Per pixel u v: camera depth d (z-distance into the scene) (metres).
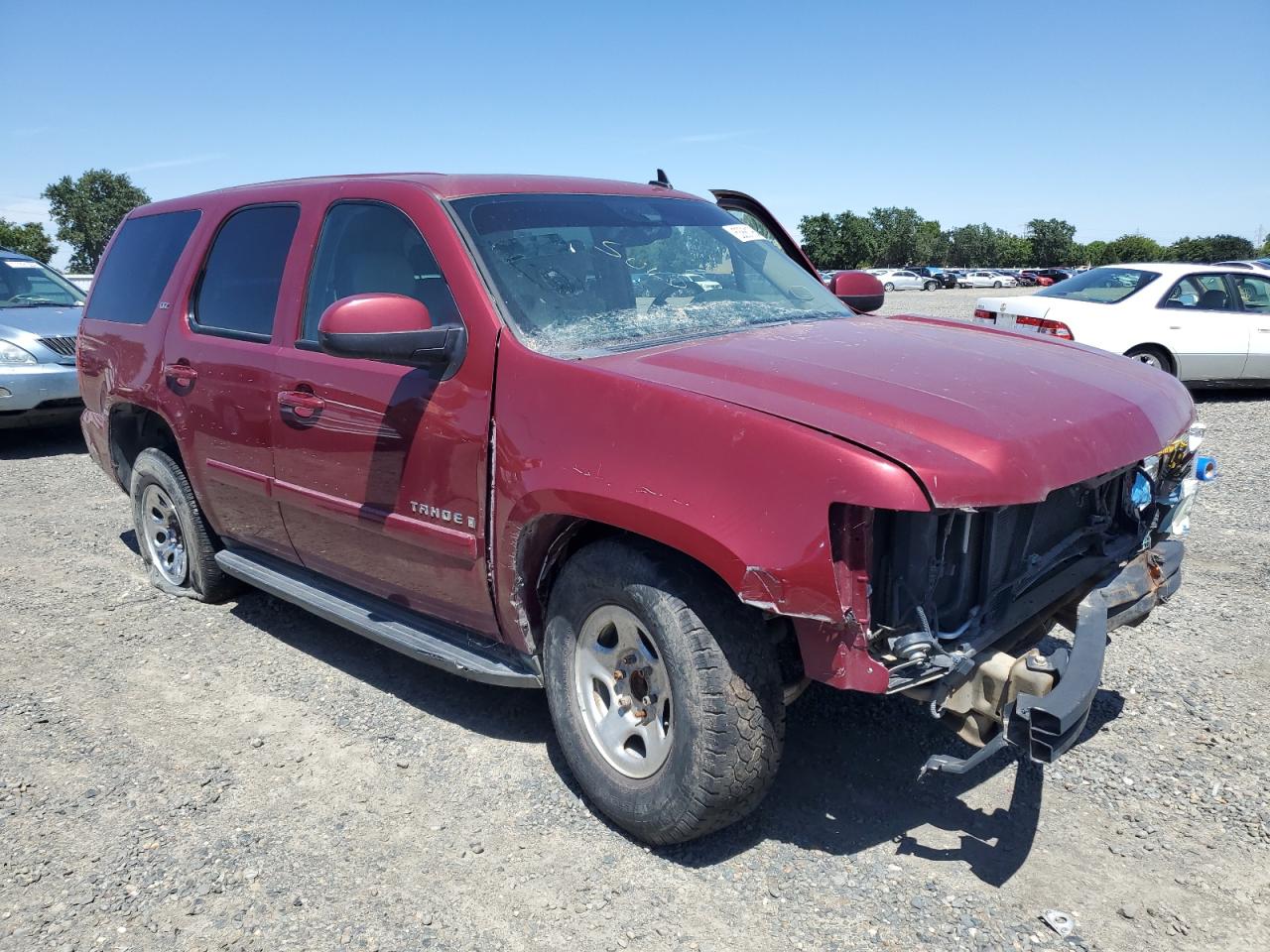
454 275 3.28
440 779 3.34
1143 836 2.95
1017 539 2.73
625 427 2.71
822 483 2.35
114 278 5.31
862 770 3.34
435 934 2.59
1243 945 2.49
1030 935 2.53
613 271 3.56
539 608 3.20
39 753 3.57
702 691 2.61
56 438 10.06
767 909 2.65
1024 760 3.39
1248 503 6.54
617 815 2.93
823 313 3.90
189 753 3.56
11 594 5.28
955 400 2.62
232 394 4.13
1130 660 4.13
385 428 3.41
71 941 2.58
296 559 4.22
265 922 2.64
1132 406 2.91
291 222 4.08
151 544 5.31
